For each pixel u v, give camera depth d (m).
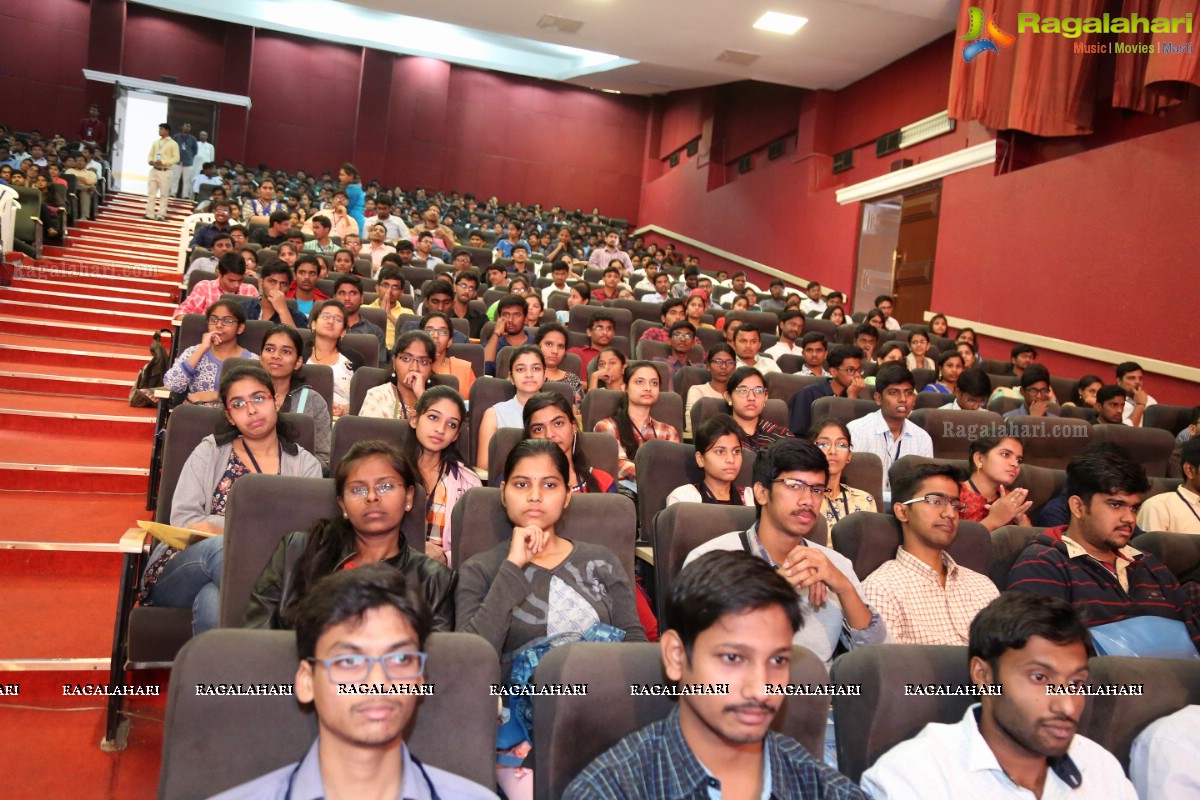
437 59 19.59
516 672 2.15
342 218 10.41
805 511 2.45
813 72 12.23
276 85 19.25
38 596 3.19
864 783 1.67
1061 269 8.20
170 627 2.51
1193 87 7.30
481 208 18.61
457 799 1.46
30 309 6.81
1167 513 3.58
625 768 1.50
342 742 1.38
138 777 2.33
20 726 2.50
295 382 3.88
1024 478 3.94
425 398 3.13
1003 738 1.65
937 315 9.35
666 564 2.61
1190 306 6.87
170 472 3.02
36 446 4.52
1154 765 1.79
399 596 1.40
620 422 4.31
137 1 17.81
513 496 2.36
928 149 10.55
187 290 7.29
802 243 13.18
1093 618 2.64
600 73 18.33
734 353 5.50
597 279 10.66
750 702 1.40
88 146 14.57
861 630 2.30
